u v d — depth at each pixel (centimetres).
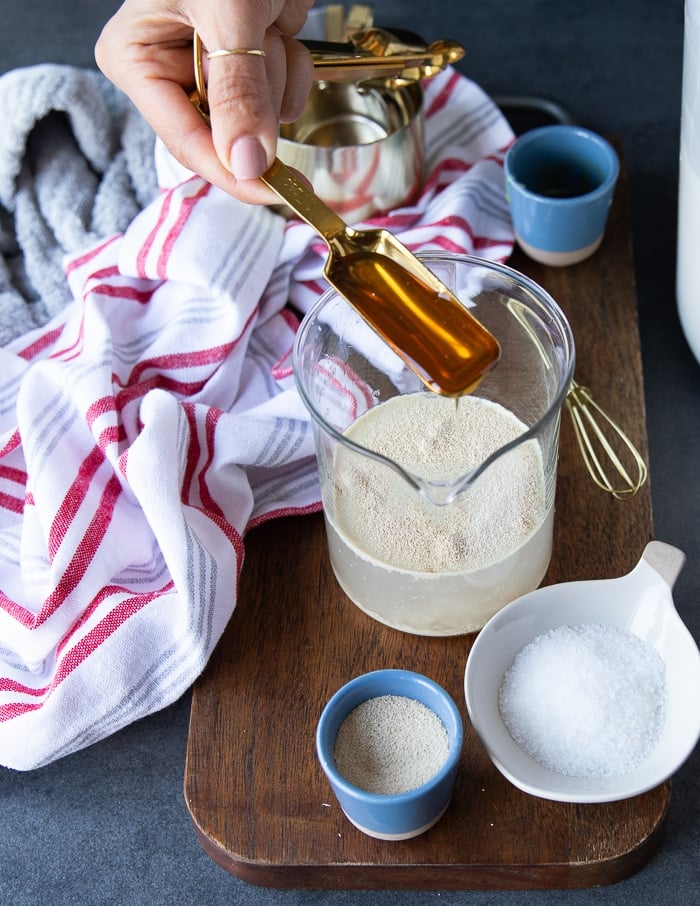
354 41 90
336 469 65
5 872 71
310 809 66
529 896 68
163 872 70
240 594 75
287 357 84
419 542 66
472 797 66
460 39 115
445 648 72
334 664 72
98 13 120
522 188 86
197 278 84
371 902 68
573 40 114
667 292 95
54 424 79
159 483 72
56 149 97
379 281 66
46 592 74
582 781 63
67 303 92
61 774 75
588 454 80
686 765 72
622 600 69
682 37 113
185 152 79
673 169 103
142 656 70
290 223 89
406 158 89
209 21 70
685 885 67
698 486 85
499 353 62
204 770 68
